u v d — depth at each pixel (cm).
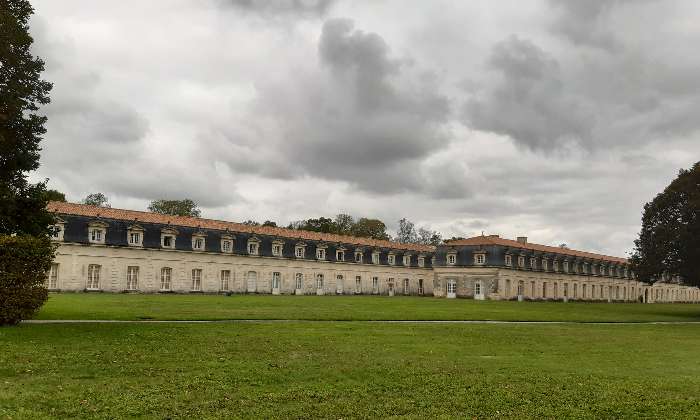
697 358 1969
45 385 1259
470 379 1431
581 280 10988
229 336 2178
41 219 2794
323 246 9188
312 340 2125
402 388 1322
